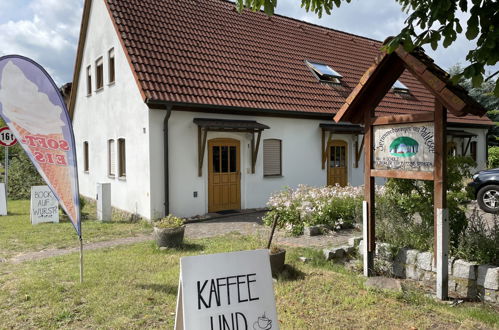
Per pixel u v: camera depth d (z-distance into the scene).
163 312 4.52
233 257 3.12
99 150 15.06
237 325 3.00
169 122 11.15
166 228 7.68
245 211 12.50
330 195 10.05
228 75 13.02
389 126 5.70
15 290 5.24
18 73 5.09
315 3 5.39
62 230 10.07
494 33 3.53
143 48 11.91
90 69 16.12
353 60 18.98
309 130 14.28
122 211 12.73
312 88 15.02
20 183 17.94
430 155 5.14
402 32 4.09
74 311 4.57
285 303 4.75
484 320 4.26
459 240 5.56
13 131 5.09
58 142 5.36
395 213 6.46
